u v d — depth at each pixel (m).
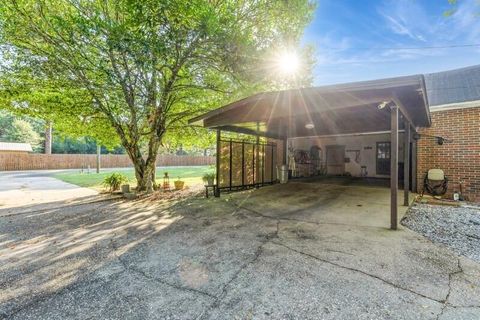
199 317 2.08
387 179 12.66
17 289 2.54
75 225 4.86
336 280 2.64
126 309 2.20
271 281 2.64
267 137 10.89
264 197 7.73
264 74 7.37
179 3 4.79
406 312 2.10
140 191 8.88
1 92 6.52
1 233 4.36
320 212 5.68
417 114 6.00
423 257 3.17
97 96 7.14
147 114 8.41
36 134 29.50
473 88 7.39
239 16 6.38
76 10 6.32
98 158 17.89
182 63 6.57
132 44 5.04
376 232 4.18
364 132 11.99
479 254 3.26
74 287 2.57
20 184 11.23
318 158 15.62
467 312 2.09
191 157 31.31
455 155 7.12
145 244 3.81
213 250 3.54
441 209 5.90
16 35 6.05
